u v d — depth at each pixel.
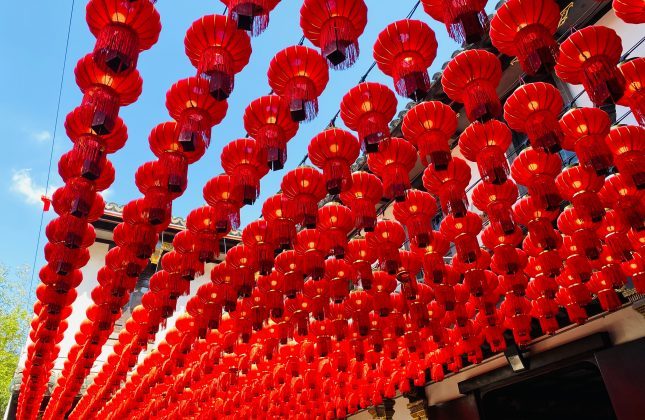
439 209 12.45
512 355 10.86
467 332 8.89
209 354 9.61
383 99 4.67
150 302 8.18
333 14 3.99
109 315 7.67
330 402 13.30
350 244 6.87
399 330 8.39
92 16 3.80
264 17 3.57
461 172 5.49
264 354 9.17
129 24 3.83
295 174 5.56
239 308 8.30
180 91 4.45
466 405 12.09
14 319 22.61
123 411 12.98
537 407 13.27
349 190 5.64
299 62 4.36
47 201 10.33
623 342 9.27
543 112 4.69
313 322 8.82
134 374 11.92
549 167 5.48
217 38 4.04
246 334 8.33
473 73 4.39
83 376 10.89
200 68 4.04
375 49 4.44
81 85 4.21
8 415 17.66
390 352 9.41
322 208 6.26
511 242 6.71
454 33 3.51
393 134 11.45
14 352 22.53
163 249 17.98
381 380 11.88
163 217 5.23
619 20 8.80
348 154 5.14
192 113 4.51
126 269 6.29
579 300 7.73
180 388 11.39
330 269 7.21
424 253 6.93
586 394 14.51
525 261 7.23
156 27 3.96
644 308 8.76
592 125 5.02
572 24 9.30
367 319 7.96
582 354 9.77
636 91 4.54
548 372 10.43
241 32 4.07
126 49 3.73
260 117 4.70
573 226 6.46
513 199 5.92
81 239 5.20
